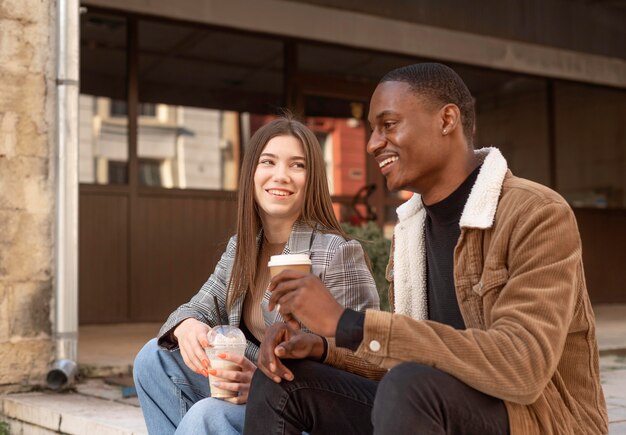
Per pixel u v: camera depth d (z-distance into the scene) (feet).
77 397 14.03
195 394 8.77
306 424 6.93
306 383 6.78
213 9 25.70
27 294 14.78
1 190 14.64
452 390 5.66
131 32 25.00
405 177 6.49
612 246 33.96
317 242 8.45
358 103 28.96
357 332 5.79
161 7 25.02
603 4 33.24
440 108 6.41
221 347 7.88
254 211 8.74
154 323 25.35
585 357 6.19
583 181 33.53
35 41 15.02
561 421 5.91
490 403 5.79
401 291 7.10
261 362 6.86
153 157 25.54
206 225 26.32
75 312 15.06
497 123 31.58
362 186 28.94
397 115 6.42
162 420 8.86
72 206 15.07
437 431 5.65
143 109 25.38
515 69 31.07
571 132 33.14
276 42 27.40
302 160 8.64
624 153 34.58
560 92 32.94
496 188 6.25
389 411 5.68
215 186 26.61
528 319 5.57
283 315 6.30
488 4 30.48
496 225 6.15
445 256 6.68
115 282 24.82
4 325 14.55
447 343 5.65
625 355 18.83
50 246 15.03
